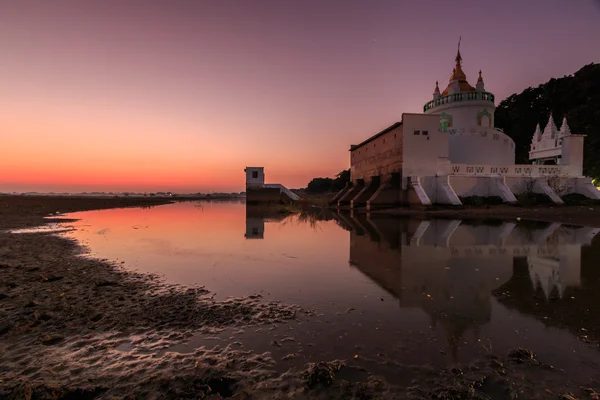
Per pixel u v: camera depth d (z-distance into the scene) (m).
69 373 3.54
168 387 3.27
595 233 14.13
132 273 7.96
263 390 3.20
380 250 10.85
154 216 26.78
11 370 3.61
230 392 3.22
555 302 5.68
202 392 3.17
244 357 3.86
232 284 6.99
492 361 3.73
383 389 3.20
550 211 24.64
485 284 6.82
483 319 4.96
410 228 16.91
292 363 3.71
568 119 52.09
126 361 3.80
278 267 8.55
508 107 68.25
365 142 41.38
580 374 3.46
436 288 6.59
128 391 3.21
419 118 31.05
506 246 11.28
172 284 7.01
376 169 37.66
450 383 3.29
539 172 31.39
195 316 5.19
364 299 5.95
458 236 13.80
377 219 22.45
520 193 29.59
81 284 7.01
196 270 8.25
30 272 8.02
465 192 30.08
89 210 34.59
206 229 17.34
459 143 35.44
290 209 34.22
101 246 11.88
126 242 12.82
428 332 4.51
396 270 8.12
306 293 6.33
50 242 12.73
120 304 5.75
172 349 4.10
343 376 3.44
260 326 4.78
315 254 10.27
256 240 13.33
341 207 38.81
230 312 5.35
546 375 3.44
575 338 4.29
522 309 5.36
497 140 35.56
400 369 3.57
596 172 43.34
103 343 4.27
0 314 5.23
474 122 36.19
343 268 8.39
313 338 4.37
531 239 12.67
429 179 30.19
